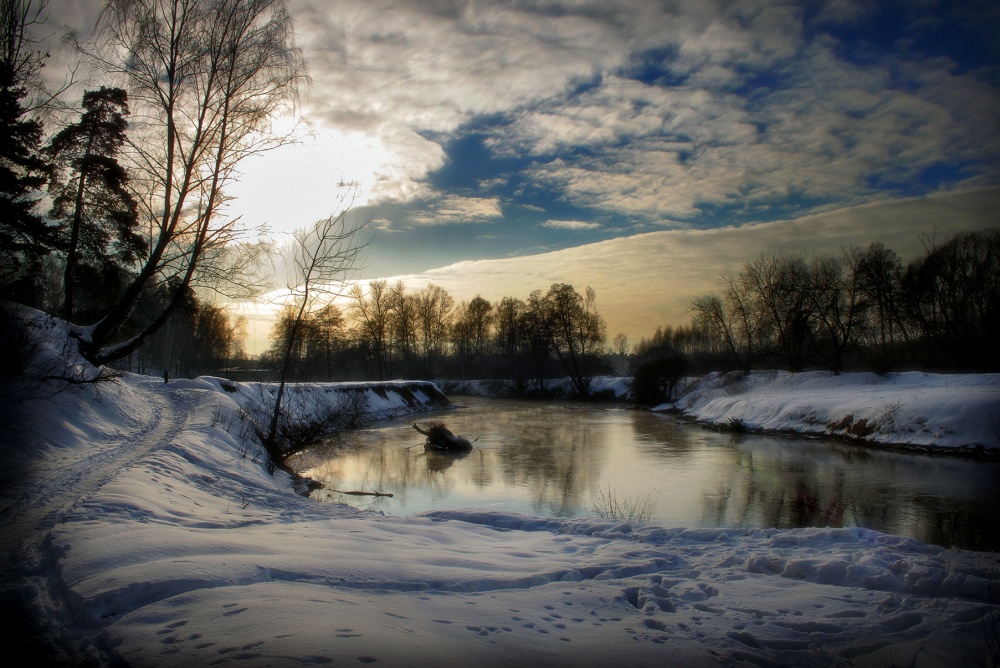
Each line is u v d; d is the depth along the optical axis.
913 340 47.03
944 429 25.30
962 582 6.29
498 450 26.61
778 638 5.09
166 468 12.53
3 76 14.23
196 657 3.73
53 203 25.39
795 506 15.54
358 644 3.95
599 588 6.38
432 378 84.06
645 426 37.38
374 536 8.31
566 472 20.78
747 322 54.16
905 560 7.01
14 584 5.57
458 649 4.19
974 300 39.78
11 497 9.55
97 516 8.30
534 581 6.48
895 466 21.88
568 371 68.44
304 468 21.62
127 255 25.73
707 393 47.31
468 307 92.94
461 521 10.51
